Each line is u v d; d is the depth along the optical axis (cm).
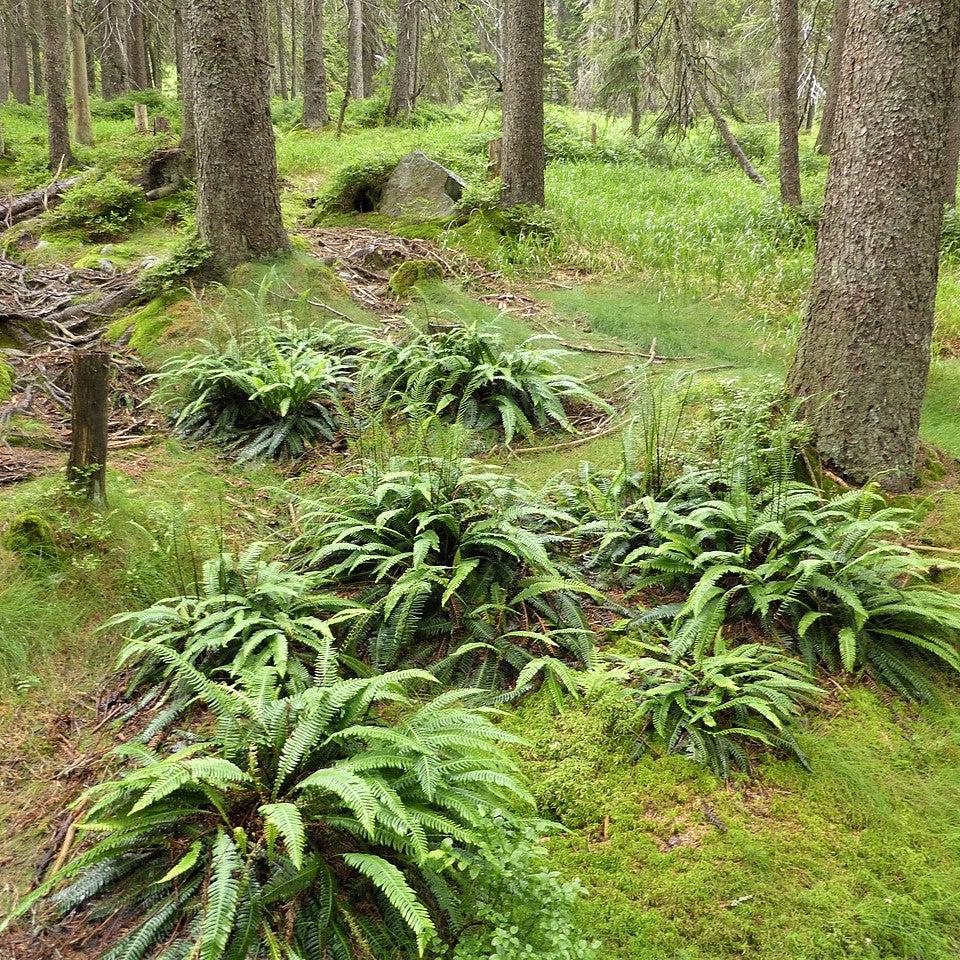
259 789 301
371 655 423
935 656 436
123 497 530
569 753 374
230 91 870
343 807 296
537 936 276
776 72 3114
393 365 714
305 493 606
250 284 878
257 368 689
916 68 494
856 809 348
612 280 1061
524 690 415
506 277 1055
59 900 288
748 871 316
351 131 2627
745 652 408
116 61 2956
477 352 730
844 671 426
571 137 2205
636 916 298
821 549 446
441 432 541
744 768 365
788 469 492
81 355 482
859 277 526
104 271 1071
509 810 342
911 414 539
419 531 472
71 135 2247
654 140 2139
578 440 673
